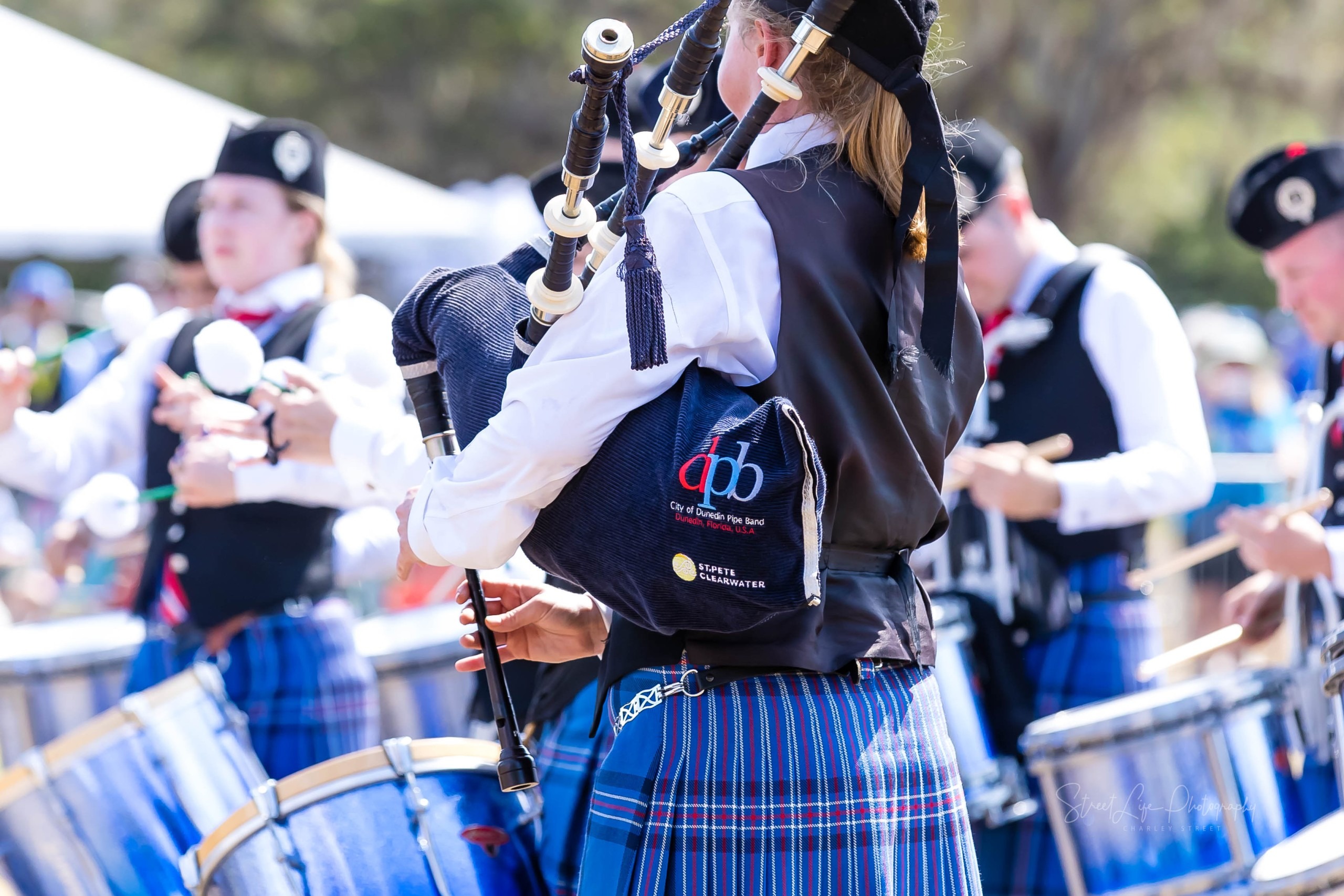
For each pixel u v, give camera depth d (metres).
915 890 4.70
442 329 4.82
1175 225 63.00
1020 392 9.87
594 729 4.92
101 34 56.94
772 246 4.50
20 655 9.84
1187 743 8.09
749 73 4.90
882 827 4.62
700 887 4.54
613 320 4.32
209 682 8.09
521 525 4.46
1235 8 48.41
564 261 4.32
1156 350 9.39
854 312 4.60
